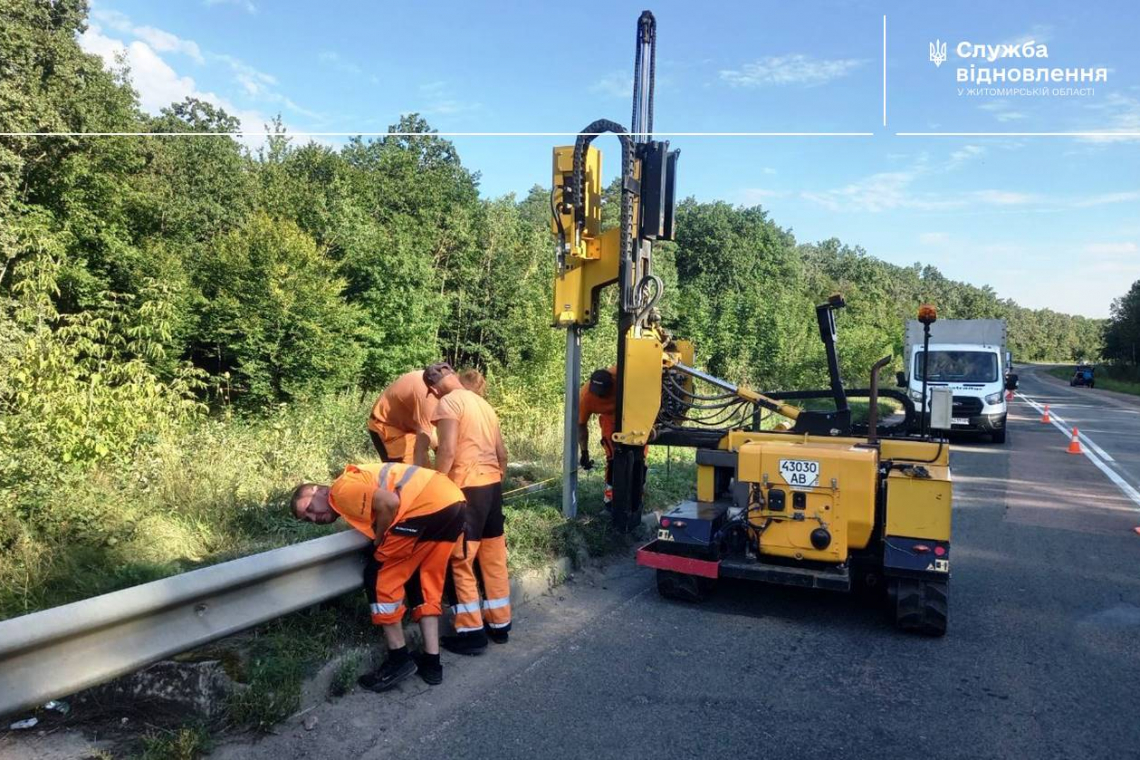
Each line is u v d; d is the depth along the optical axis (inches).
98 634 126.3
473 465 193.8
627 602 239.9
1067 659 201.6
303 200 753.0
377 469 173.2
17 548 194.9
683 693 174.2
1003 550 321.7
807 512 218.2
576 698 169.5
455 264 871.1
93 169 677.9
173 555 215.5
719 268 2078.0
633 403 287.6
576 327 306.7
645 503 349.4
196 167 1010.1
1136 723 165.2
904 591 215.5
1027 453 673.6
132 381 316.2
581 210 291.9
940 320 833.5
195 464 280.2
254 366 595.8
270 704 146.0
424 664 173.3
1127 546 330.6
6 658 114.9
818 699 173.6
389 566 166.4
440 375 196.9
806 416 264.1
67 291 636.7
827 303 274.7
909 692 178.9
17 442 246.8
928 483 214.1
